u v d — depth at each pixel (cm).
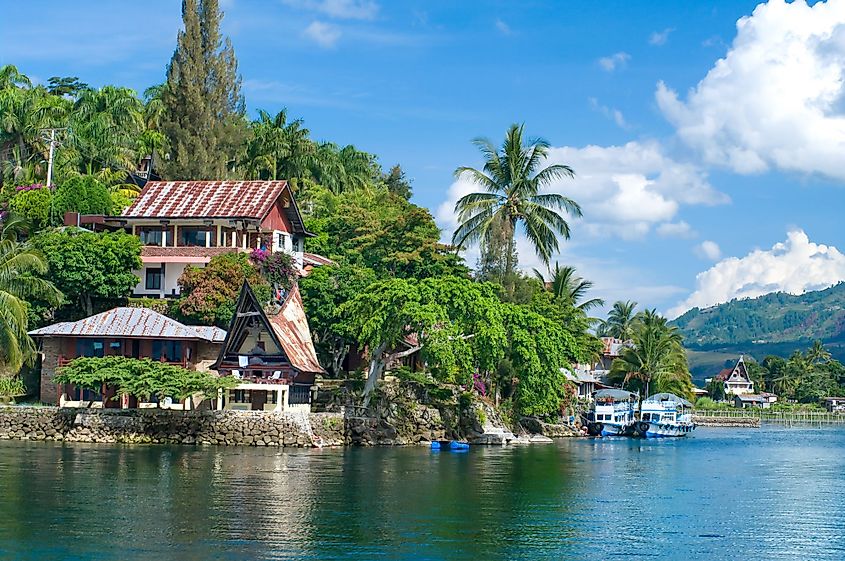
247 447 6656
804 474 6369
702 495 5006
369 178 14212
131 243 8269
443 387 8181
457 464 6006
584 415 11031
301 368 7044
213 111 10681
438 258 9525
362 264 9656
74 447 6391
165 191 9088
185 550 3262
